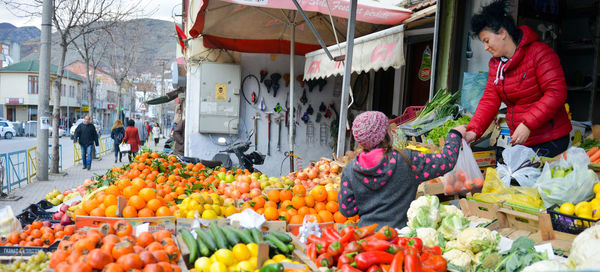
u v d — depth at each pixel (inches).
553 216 118.0
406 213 126.9
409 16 309.7
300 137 473.1
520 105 156.1
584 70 266.1
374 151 119.2
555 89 141.7
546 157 151.9
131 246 100.5
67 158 775.1
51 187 430.3
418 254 95.6
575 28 267.1
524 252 103.4
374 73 436.8
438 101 236.5
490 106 160.7
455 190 152.8
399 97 400.8
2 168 373.1
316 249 108.0
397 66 228.7
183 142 495.8
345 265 93.8
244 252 109.3
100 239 107.4
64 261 105.5
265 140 469.7
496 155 202.2
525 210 124.6
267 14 344.8
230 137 463.8
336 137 468.4
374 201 122.3
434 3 309.3
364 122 117.9
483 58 251.4
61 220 175.6
